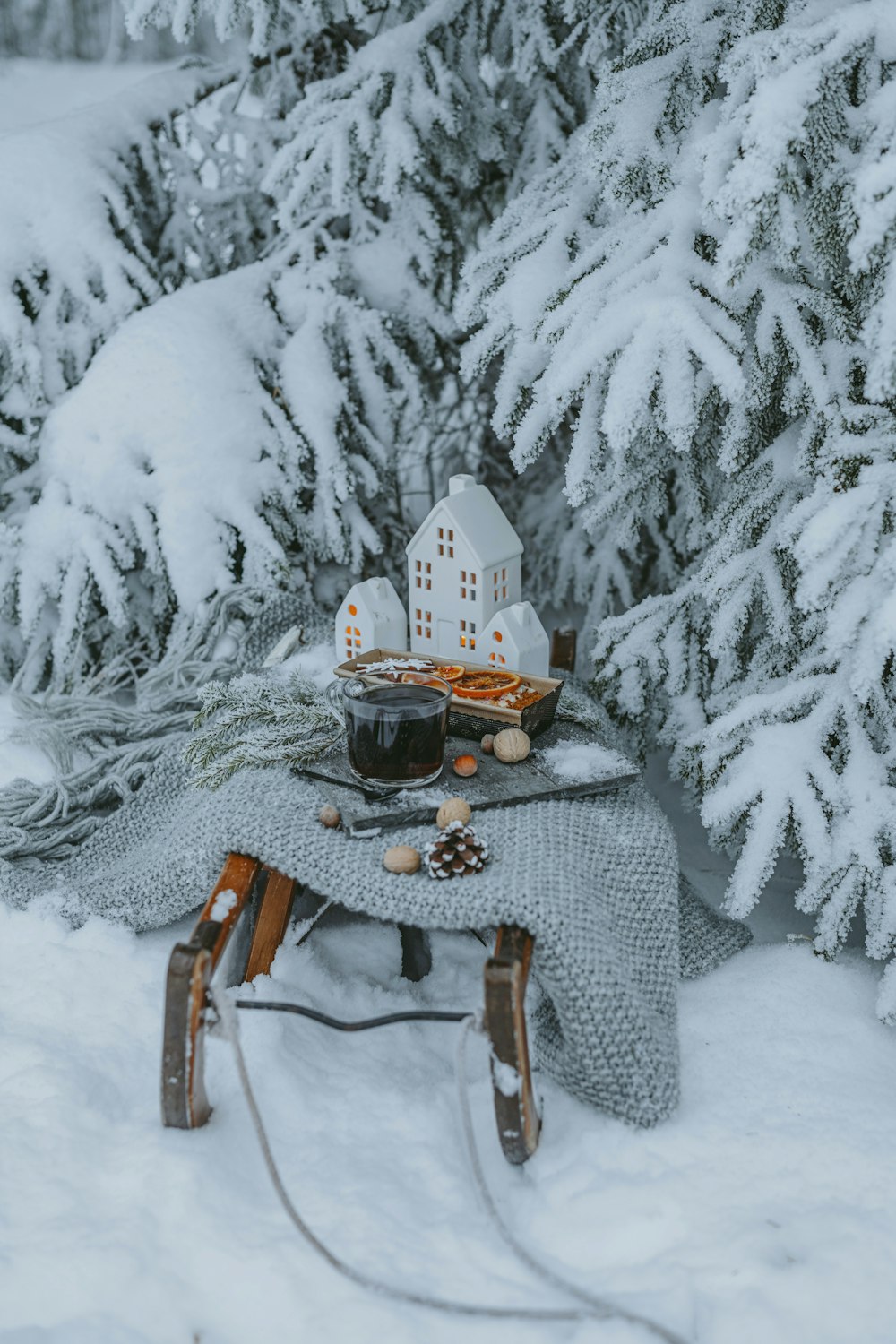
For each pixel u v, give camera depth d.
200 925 1.22
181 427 2.21
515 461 1.83
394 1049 1.41
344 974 1.57
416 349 2.53
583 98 2.52
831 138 1.50
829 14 1.60
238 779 1.50
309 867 1.31
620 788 1.51
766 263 1.69
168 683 2.12
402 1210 1.14
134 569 2.37
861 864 1.51
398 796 1.40
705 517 2.01
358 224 2.48
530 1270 1.08
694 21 1.74
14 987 1.45
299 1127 1.25
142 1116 1.25
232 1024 1.14
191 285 2.36
